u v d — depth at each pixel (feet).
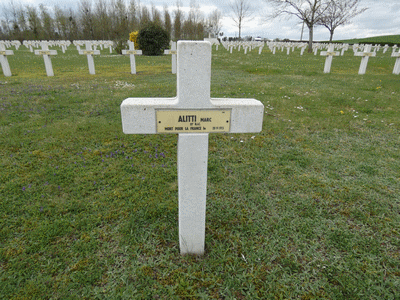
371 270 7.66
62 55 74.43
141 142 16.07
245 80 37.14
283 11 113.19
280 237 8.91
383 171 13.21
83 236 8.73
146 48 73.72
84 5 184.14
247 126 6.64
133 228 9.21
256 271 7.55
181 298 6.88
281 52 95.96
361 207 10.48
